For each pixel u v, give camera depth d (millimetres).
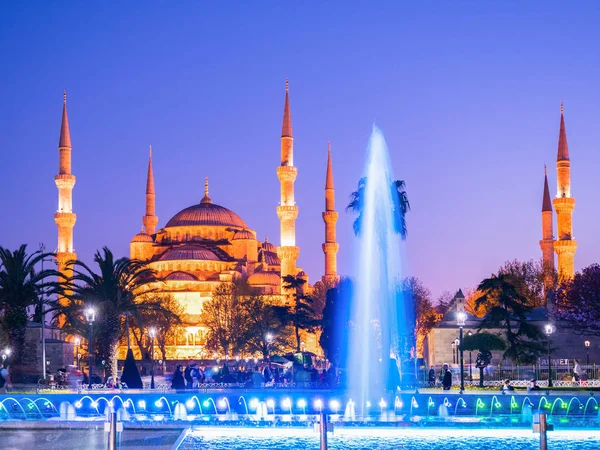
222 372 89500
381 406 52281
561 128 180000
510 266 152125
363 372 63938
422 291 139500
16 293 75812
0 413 51094
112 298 78000
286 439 37781
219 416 48688
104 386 72375
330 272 192250
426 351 105062
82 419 47094
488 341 77188
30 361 85250
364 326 64688
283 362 108000
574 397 50625
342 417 47188
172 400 54312
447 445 35875
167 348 177250
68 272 180125
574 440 37344
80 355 135375
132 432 40219
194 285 189500
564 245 173500
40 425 41094
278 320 152250
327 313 102938
